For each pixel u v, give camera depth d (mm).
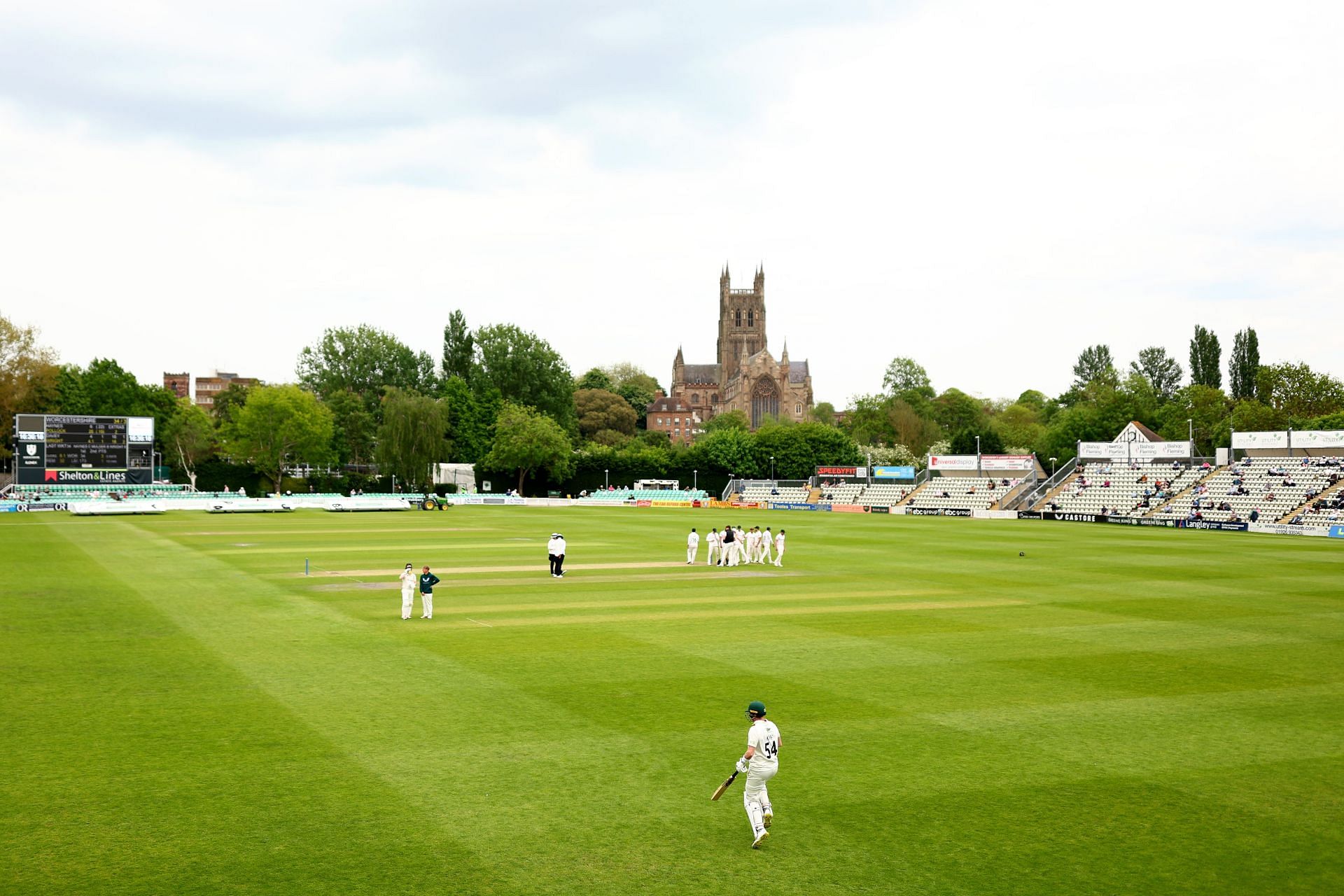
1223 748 18391
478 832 14062
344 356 167375
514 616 33156
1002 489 115875
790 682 23469
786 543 66688
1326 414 133250
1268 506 88438
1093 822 14680
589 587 40969
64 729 19078
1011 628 31359
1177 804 15422
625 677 23875
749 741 13773
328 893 12102
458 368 167000
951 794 15820
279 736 18625
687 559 52094
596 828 14266
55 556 52000
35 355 124188
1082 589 41344
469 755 17547
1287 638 29906
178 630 30000
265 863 12953
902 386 193000
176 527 77062
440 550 57406
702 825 14461
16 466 100562
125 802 15109
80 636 28828
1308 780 16609
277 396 130250
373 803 15172
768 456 152125
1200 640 29484
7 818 14469
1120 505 101438
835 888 12406
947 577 45844
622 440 194000
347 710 20562
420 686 22797
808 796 15688
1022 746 18422
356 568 47188
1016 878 12719
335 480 138375
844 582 43625
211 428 149875
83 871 12680
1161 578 45781
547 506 129125
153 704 20984
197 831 14016
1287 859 13406
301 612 33688
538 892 12211
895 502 124188
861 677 24047
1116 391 154000
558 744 18250
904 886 12469
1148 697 22188
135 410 142500
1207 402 145625
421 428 134250
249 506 107812
